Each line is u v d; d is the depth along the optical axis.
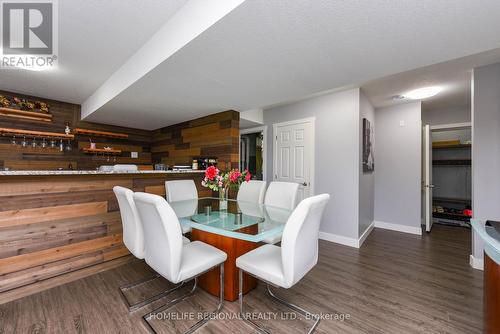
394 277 2.38
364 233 3.65
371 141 4.10
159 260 1.52
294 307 1.83
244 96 2.84
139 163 5.05
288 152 4.14
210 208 2.39
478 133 2.59
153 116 3.92
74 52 2.25
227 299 1.95
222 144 3.65
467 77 2.92
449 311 1.82
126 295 1.99
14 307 1.81
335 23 1.37
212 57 1.80
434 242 3.53
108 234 2.51
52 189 2.16
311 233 1.55
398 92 3.53
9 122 3.38
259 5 1.22
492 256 1.15
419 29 1.43
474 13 1.27
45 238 2.10
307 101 3.90
